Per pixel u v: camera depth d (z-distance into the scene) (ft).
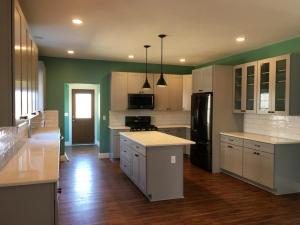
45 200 6.61
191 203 12.53
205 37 14.44
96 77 22.47
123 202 12.60
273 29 12.94
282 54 15.21
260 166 14.44
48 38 14.79
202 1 9.47
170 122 24.90
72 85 29.14
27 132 13.70
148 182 12.70
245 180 16.03
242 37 14.52
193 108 20.18
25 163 7.95
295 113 13.67
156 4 9.81
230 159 17.08
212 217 11.00
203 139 18.86
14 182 6.27
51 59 21.09
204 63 23.44
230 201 12.81
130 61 22.98
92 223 10.36
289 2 9.56
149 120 24.18
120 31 13.35
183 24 12.20
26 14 10.84
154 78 23.03
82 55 20.29
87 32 13.58
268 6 9.95
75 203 12.42
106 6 10.01
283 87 14.10
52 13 10.74
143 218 10.85
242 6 9.97
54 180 6.53
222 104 18.16
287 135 15.10
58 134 14.58
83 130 29.84
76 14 10.88
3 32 6.54
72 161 21.39
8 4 6.57
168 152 13.03
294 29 12.94
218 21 11.73
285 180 13.80
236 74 18.07
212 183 15.71
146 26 12.51
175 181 13.20
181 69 24.94
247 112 16.72
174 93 23.66
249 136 16.02
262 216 11.11
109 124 23.11
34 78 11.59
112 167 19.47
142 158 13.26
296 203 12.58
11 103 6.63
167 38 14.82
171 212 11.48
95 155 23.90
